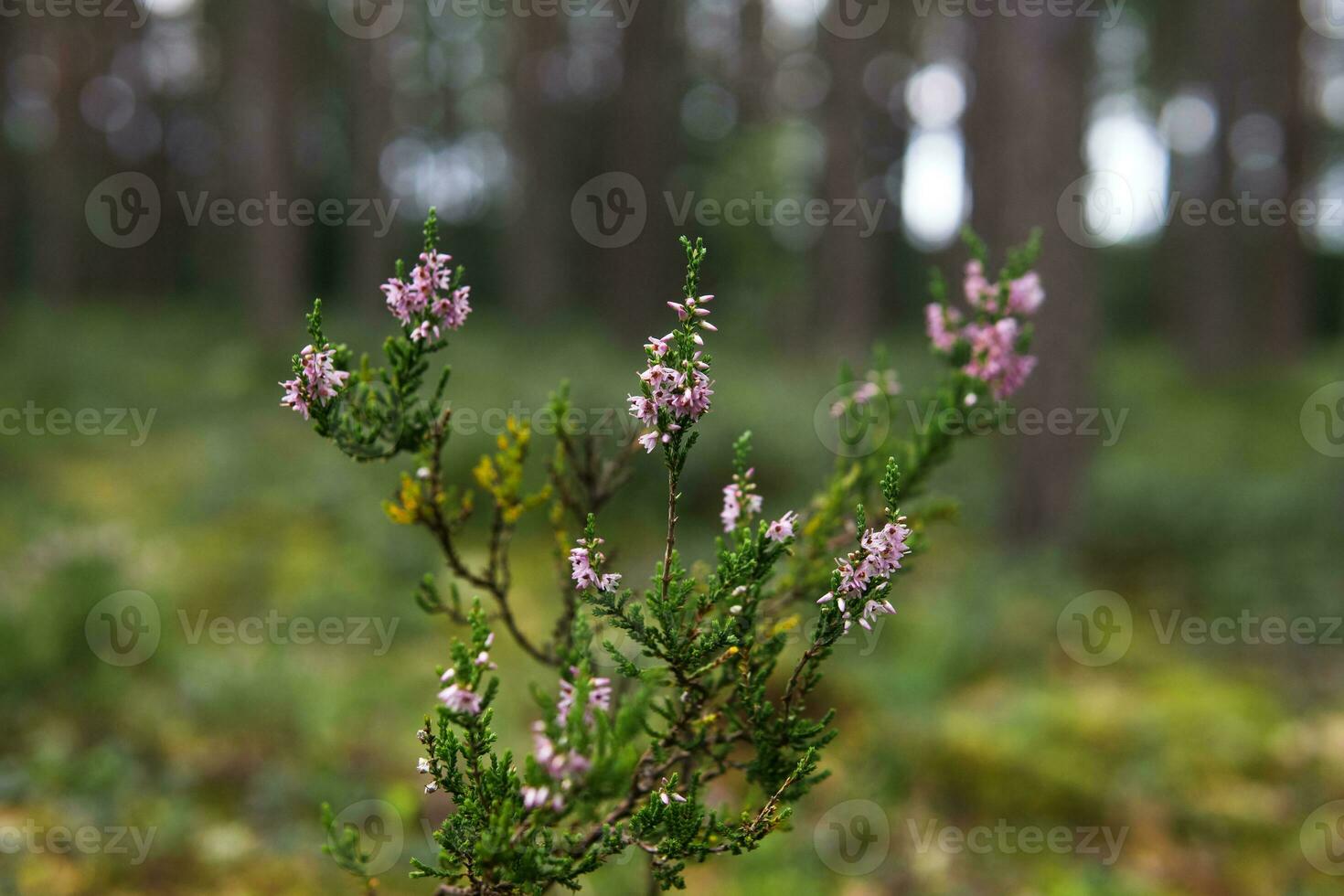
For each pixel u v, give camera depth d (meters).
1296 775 4.91
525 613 6.30
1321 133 22.02
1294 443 11.87
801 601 2.16
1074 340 8.36
